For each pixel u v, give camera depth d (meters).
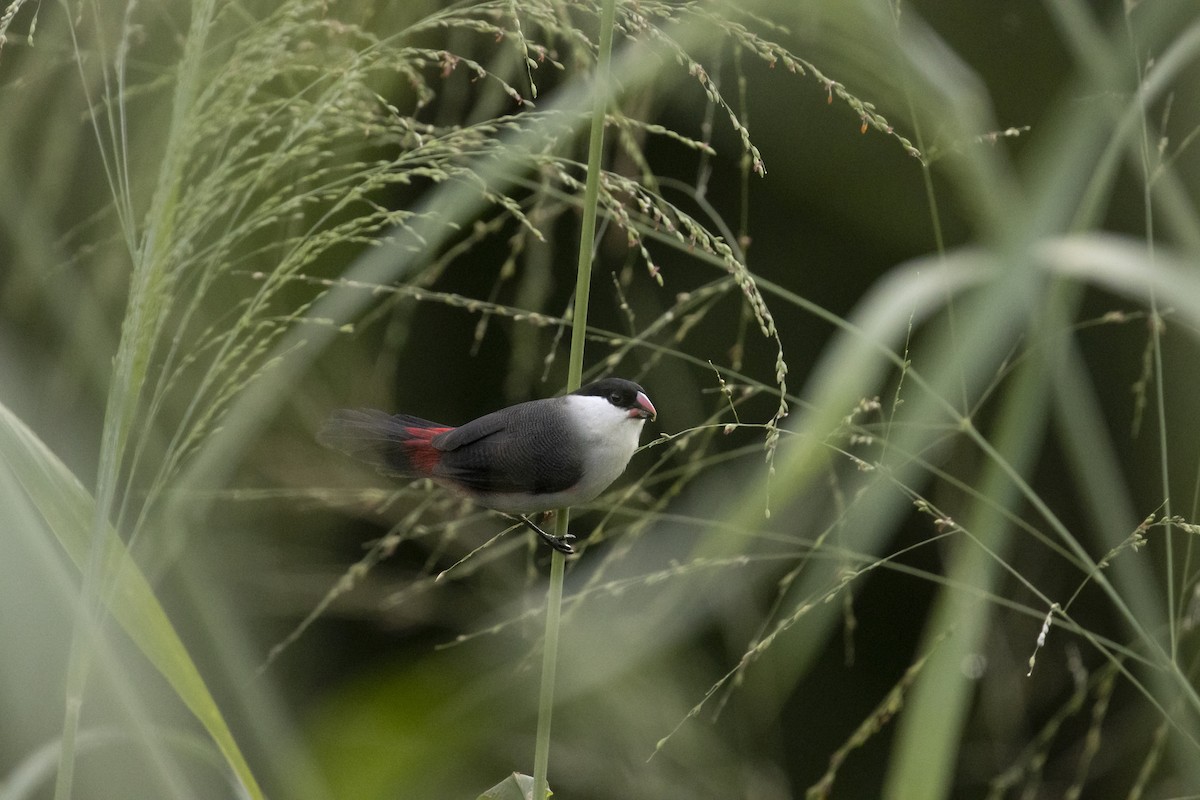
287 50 4.97
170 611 6.82
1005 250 5.73
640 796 7.66
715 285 5.91
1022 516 9.41
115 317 6.11
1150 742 8.52
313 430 7.43
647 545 7.34
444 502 6.56
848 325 5.47
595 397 5.89
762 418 9.86
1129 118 5.73
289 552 7.79
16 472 4.25
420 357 9.73
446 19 4.93
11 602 4.12
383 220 4.64
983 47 9.07
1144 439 8.89
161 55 5.88
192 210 4.09
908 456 5.52
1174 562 7.07
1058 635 9.18
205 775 6.29
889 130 5.06
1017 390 5.73
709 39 5.62
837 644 10.42
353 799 7.12
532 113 4.88
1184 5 6.75
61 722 4.37
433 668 7.85
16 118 5.45
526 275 6.96
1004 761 8.70
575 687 7.38
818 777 10.05
